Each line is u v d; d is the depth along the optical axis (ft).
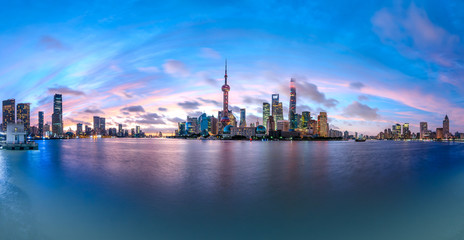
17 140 338.54
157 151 343.67
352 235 46.85
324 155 271.28
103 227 50.70
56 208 63.67
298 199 73.00
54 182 100.78
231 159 213.46
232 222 53.47
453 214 59.41
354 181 104.22
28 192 82.17
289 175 120.57
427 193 81.97
